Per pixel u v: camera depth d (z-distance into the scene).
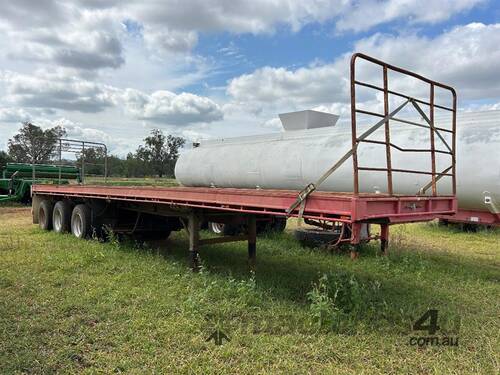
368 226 9.38
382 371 3.77
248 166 11.38
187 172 13.82
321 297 4.72
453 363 3.92
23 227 12.55
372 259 8.30
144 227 9.38
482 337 4.52
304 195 4.64
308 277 6.76
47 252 8.23
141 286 6.07
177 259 7.97
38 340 4.23
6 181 19.95
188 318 4.82
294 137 10.99
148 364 3.78
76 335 4.37
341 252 8.98
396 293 6.11
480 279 7.09
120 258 7.83
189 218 6.95
